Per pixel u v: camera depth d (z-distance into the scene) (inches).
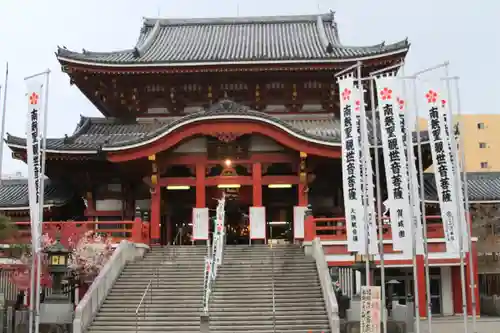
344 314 1176.2
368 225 1058.7
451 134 1018.7
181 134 1464.1
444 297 1443.2
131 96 1801.2
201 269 1258.6
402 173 1016.2
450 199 1007.0
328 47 1811.0
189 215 1729.8
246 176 1513.3
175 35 2209.6
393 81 1035.9
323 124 1753.2
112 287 1181.7
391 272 1510.8
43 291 1301.7
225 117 1451.8
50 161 1539.1
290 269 1234.0
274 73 1729.8
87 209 1638.8
